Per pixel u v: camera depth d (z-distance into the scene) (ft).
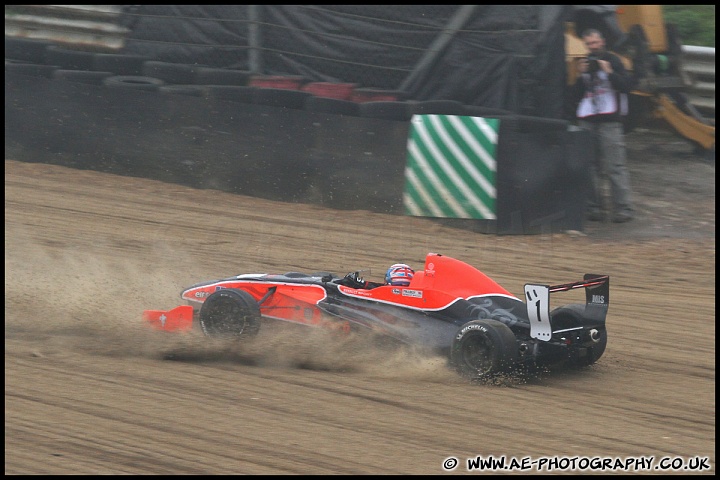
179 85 209.77
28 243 154.10
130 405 81.92
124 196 189.57
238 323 97.30
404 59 200.54
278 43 214.48
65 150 210.79
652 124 216.95
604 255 157.07
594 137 176.55
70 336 104.58
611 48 205.98
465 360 90.38
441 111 185.26
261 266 146.61
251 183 193.36
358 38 205.16
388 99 196.34
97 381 88.43
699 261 153.99
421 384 89.76
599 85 173.99
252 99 194.59
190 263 146.72
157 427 76.84
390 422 79.00
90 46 239.71
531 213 168.25
